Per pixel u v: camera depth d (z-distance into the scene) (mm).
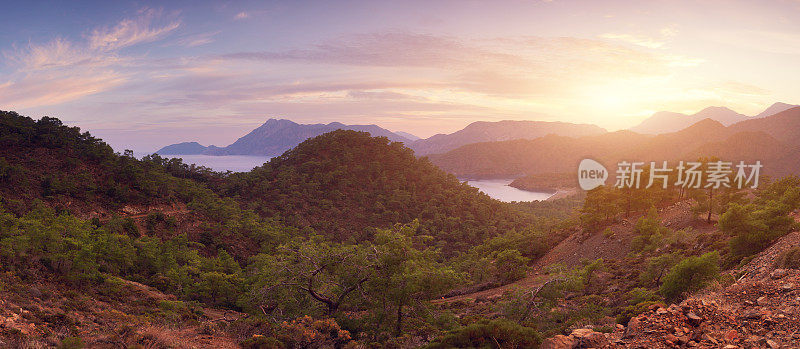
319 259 26109
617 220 83562
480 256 101062
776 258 18547
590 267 49062
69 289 31359
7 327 13547
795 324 8344
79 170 132000
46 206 101500
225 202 154625
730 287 12812
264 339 16188
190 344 15453
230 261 71875
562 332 19062
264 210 175000
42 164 126000
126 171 136500
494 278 72562
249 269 62812
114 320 20078
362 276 25203
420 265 26016
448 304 48906
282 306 25828
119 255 54938
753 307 10328
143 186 130000
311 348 17109
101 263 51594
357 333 22422
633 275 48344
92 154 141875
